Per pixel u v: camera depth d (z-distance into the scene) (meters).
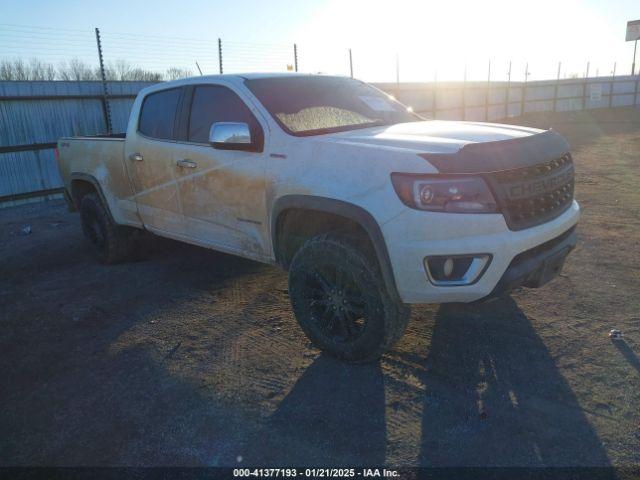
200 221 4.43
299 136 3.63
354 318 3.38
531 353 3.50
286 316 4.29
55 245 7.00
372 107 4.47
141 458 2.70
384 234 3.01
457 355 3.52
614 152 13.92
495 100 27.64
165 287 5.12
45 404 3.23
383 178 3.04
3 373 3.64
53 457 2.74
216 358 3.67
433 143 3.16
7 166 10.34
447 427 2.80
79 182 6.16
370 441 2.73
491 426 2.79
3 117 10.22
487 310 4.18
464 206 2.89
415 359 3.50
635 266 4.97
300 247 3.67
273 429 2.86
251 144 3.76
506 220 2.97
